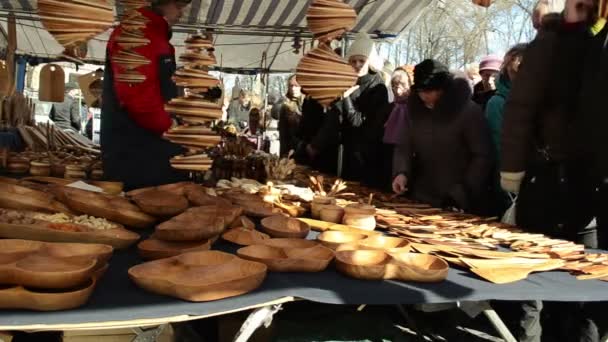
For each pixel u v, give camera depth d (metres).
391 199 2.64
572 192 1.95
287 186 2.49
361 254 1.33
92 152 4.14
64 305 0.93
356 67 3.38
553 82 1.91
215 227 1.41
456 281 1.26
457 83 2.56
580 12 1.88
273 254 1.34
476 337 2.29
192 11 4.72
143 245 1.32
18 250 1.16
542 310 2.30
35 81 9.74
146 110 2.03
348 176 3.54
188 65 1.72
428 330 2.35
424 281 1.22
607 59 1.78
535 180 2.02
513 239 1.74
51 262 1.04
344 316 2.44
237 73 8.16
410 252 1.46
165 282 1.01
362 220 1.83
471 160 2.59
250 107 7.87
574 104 1.92
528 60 1.94
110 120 2.20
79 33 1.39
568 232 1.99
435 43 14.16
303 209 2.05
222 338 1.54
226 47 6.90
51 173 2.80
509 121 1.98
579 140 1.88
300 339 2.15
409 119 2.74
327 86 1.64
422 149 2.69
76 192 1.60
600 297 1.21
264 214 1.90
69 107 7.19
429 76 2.50
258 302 1.06
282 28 5.24
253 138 6.90
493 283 1.25
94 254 1.11
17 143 4.18
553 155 1.96
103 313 0.94
